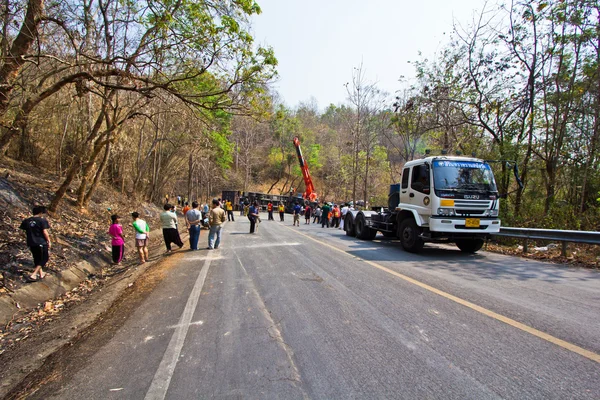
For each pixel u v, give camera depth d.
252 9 8.69
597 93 12.80
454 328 4.08
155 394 2.92
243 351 3.66
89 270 8.38
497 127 15.13
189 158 34.44
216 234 11.38
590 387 2.80
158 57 8.74
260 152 71.12
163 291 6.24
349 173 38.31
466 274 6.94
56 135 17.67
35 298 6.08
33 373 3.47
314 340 3.86
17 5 7.12
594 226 10.95
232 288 6.22
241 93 9.34
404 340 3.79
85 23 8.79
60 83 7.78
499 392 2.76
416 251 9.83
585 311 4.60
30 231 6.57
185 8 8.12
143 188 26.64
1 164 13.92
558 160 14.12
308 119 78.00
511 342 3.67
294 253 9.95
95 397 2.94
